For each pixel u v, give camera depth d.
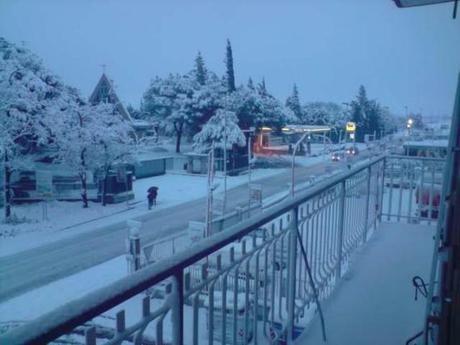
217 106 45.03
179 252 1.40
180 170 40.97
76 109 25.58
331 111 59.22
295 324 2.92
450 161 2.23
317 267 3.28
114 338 1.21
